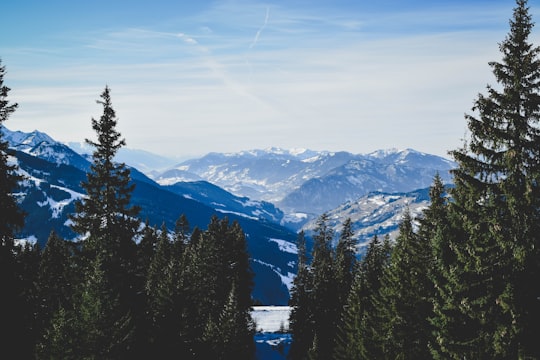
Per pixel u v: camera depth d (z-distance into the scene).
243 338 52.81
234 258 67.69
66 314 32.25
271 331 87.25
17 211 29.31
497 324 21.00
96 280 30.97
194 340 47.31
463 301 22.34
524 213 20.38
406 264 33.88
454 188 23.91
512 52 20.39
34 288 50.81
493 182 21.19
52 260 60.22
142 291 37.97
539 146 20.11
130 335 32.50
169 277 46.38
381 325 37.00
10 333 29.27
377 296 43.31
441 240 26.92
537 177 19.77
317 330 62.75
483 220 21.62
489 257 21.42
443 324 24.17
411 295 32.25
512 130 20.52
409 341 31.67
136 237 37.31
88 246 35.41
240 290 66.25
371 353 37.97
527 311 20.25
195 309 50.25
